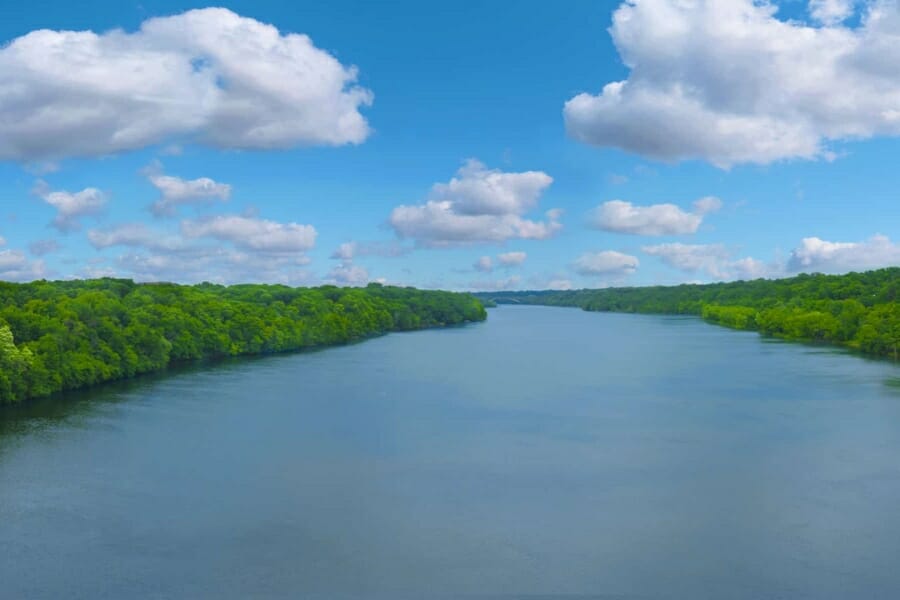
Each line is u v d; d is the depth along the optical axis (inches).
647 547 1956.2
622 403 3895.2
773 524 2095.2
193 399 4001.0
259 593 1712.6
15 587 1726.1
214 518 2149.4
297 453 2847.0
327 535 2028.8
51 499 2290.8
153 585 1743.4
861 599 1683.1
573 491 2391.7
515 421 3442.4
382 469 2635.3
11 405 3745.1
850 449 2856.8
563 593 1716.3
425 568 1836.9
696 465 2667.3
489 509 2230.6
